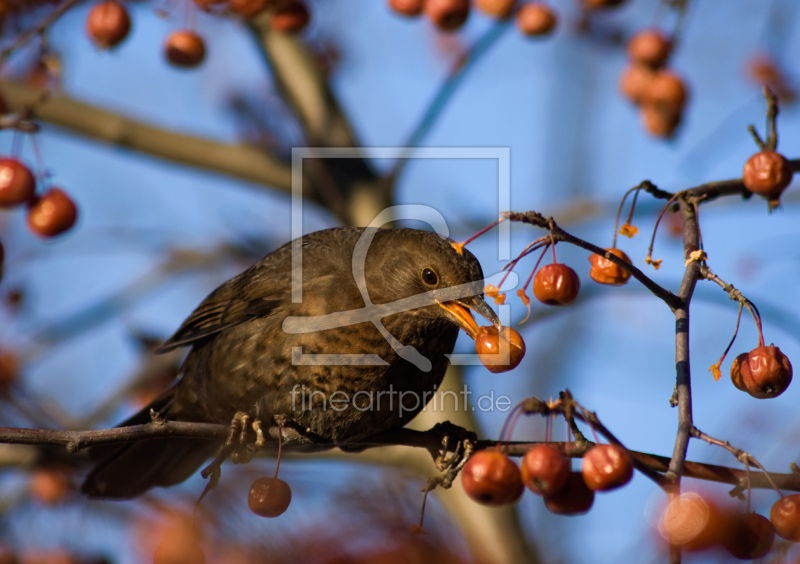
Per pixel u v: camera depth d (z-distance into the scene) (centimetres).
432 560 1128
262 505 776
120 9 1077
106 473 1140
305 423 991
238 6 1144
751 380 748
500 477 657
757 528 644
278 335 987
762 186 819
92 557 1209
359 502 1159
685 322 710
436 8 1178
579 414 654
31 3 1188
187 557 809
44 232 1023
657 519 644
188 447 1139
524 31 1227
